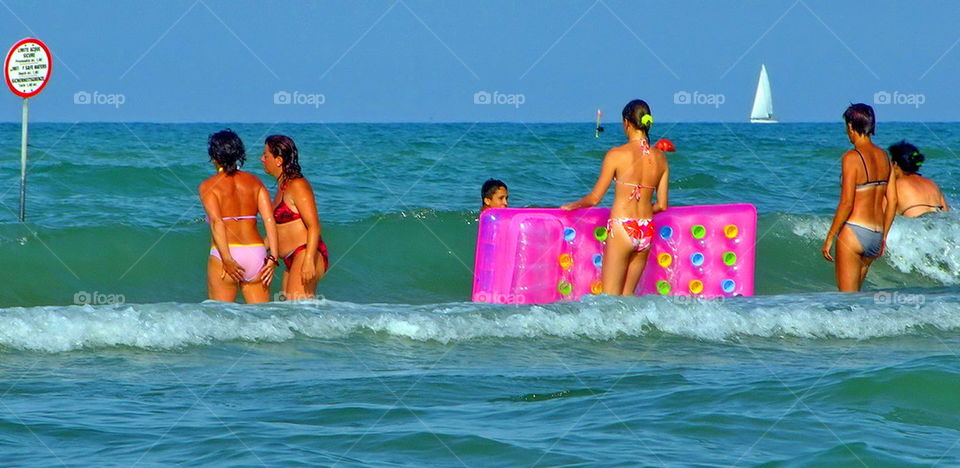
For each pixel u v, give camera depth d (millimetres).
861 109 29141
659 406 18000
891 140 130000
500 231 28406
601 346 23609
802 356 22875
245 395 18547
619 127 168875
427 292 33281
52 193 46688
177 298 30922
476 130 148375
